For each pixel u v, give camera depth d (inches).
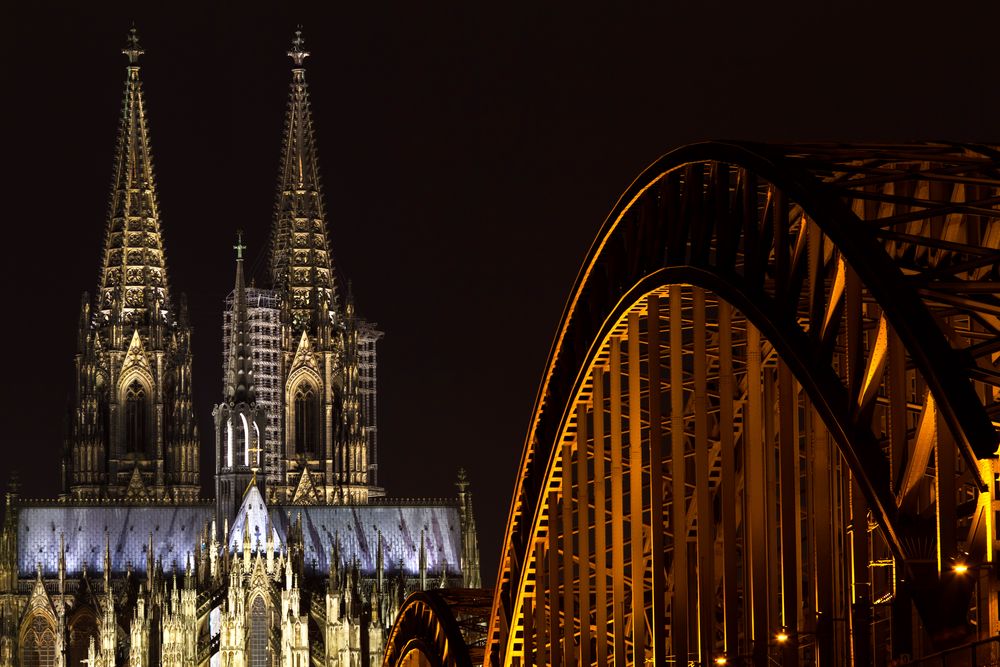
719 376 2625.5
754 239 2337.6
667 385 2987.2
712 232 2524.6
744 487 2876.5
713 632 2672.2
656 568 2844.5
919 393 2699.3
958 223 2265.0
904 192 2332.7
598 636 3166.8
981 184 1982.0
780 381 2356.1
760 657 2449.6
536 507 3508.9
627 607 3720.5
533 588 3629.4
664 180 2696.9
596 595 3161.9
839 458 2684.5
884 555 2546.8
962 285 1859.0
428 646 4677.7
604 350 3095.5
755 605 2465.6
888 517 1951.3
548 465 3395.7
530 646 3604.8
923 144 2235.5
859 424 2004.2
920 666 1809.8
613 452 3021.7
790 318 2198.6
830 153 2229.3
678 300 2753.4
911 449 2240.4
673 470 2780.5
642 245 2807.6
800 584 2679.6
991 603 1770.4
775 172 2139.5
